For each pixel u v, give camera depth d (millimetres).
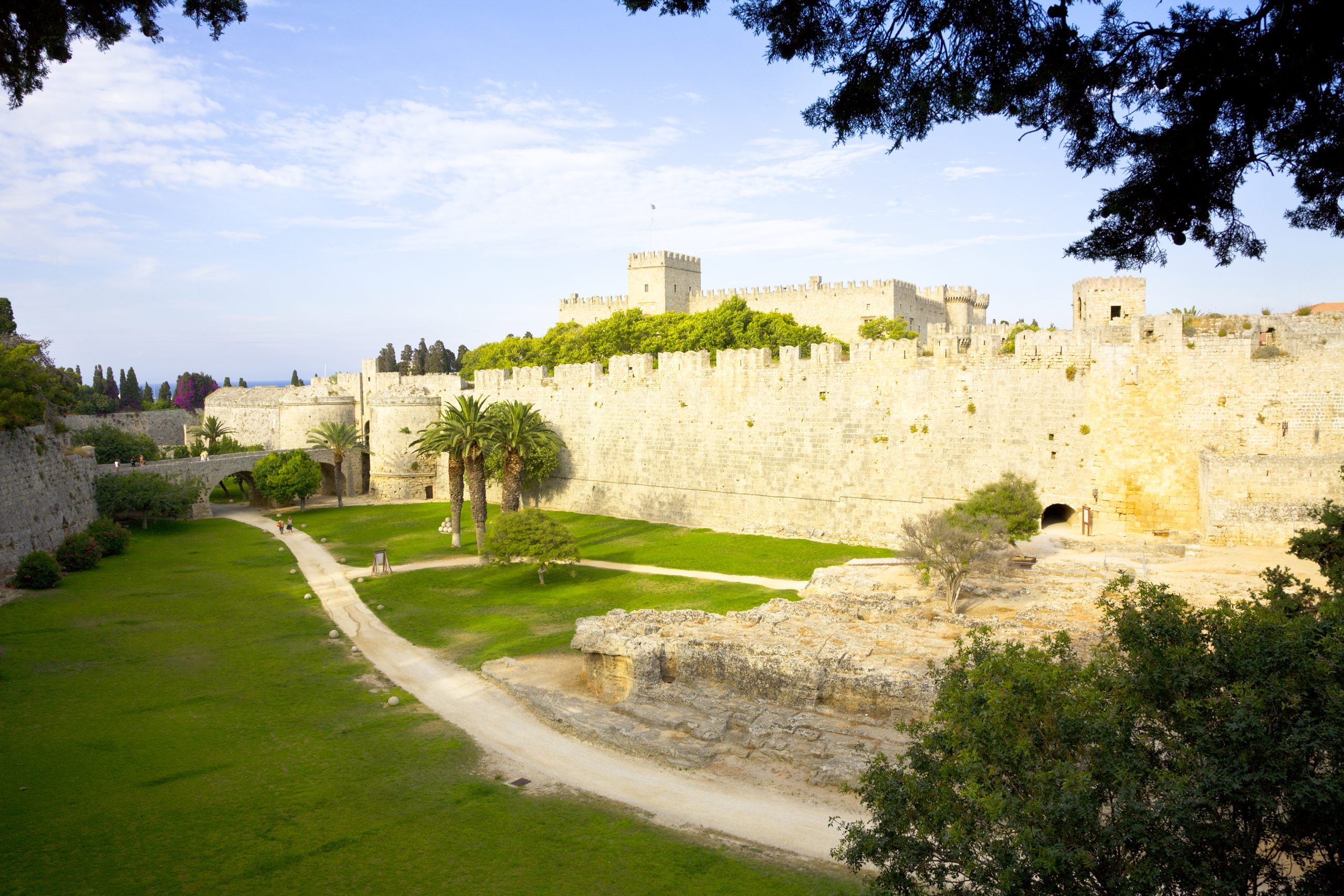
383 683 37781
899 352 62844
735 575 56281
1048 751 14859
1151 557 44906
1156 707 14797
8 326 82500
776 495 70000
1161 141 12484
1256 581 36250
